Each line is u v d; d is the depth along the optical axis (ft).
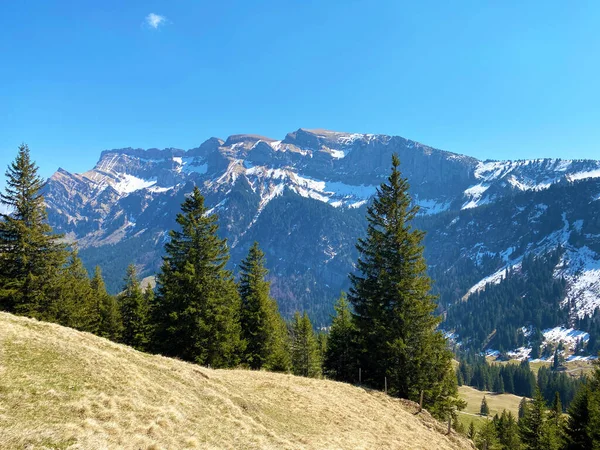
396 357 107.55
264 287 158.61
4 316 60.49
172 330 117.19
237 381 83.05
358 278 121.90
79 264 194.18
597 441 113.80
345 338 142.31
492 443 221.25
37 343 52.29
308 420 70.79
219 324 125.59
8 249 116.47
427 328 109.19
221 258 129.08
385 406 93.50
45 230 124.67
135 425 42.09
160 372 63.36
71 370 48.75
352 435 68.64
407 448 71.97
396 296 111.45
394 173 119.96
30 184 122.11
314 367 197.16
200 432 47.21
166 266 128.57
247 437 51.67
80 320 153.79
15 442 31.42
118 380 51.42
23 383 41.50
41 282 121.80
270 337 156.76
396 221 118.01
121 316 210.59
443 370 111.45
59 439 33.86
